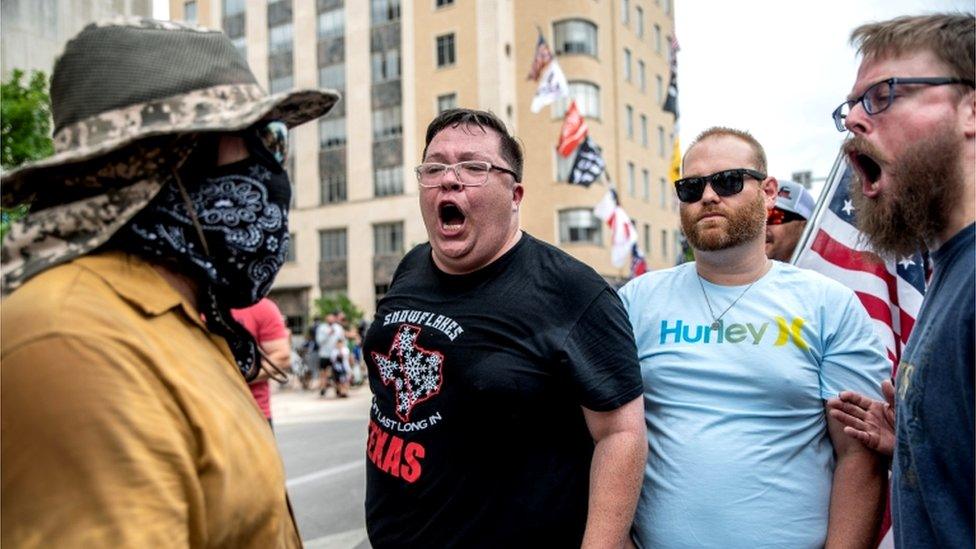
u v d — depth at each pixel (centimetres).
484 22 2566
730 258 216
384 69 2750
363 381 1694
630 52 3055
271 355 362
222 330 126
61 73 110
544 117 2567
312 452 814
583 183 1372
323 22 2881
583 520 179
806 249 272
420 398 182
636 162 3062
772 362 200
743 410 199
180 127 104
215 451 102
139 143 106
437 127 194
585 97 2630
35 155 841
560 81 1386
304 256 2878
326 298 2670
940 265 131
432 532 175
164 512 92
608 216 1361
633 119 3056
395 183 2717
